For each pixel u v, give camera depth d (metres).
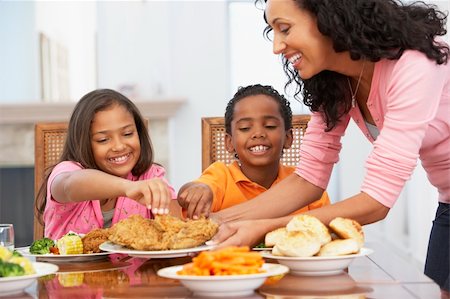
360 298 1.17
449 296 1.18
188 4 5.75
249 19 5.74
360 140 5.49
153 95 5.82
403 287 1.25
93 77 5.87
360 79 1.75
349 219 1.45
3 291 1.25
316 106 1.87
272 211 1.81
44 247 1.67
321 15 1.58
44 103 5.62
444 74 1.62
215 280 1.18
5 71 5.89
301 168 1.89
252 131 2.18
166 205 1.55
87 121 2.04
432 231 1.96
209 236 1.52
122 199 2.08
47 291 1.27
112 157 2.05
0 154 5.77
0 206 5.84
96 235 1.63
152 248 1.50
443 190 1.87
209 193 1.87
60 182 1.90
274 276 1.36
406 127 1.56
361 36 1.58
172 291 1.25
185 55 5.77
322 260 1.34
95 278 1.38
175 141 5.75
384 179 1.56
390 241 5.14
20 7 5.87
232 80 5.77
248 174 2.23
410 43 1.59
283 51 1.66
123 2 5.85
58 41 5.86
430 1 3.25
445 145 1.75
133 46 5.85
